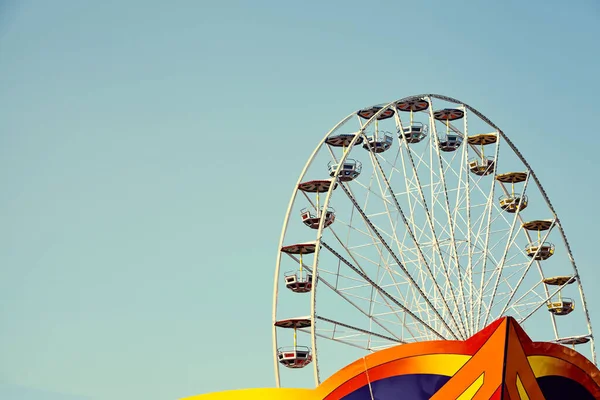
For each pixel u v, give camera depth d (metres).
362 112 72.31
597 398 47.28
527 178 73.81
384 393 45.28
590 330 73.12
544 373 45.69
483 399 43.94
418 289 62.16
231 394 47.69
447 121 76.69
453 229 67.44
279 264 67.00
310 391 46.81
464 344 44.69
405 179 70.25
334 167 72.50
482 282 68.06
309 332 65.75
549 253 79.81
